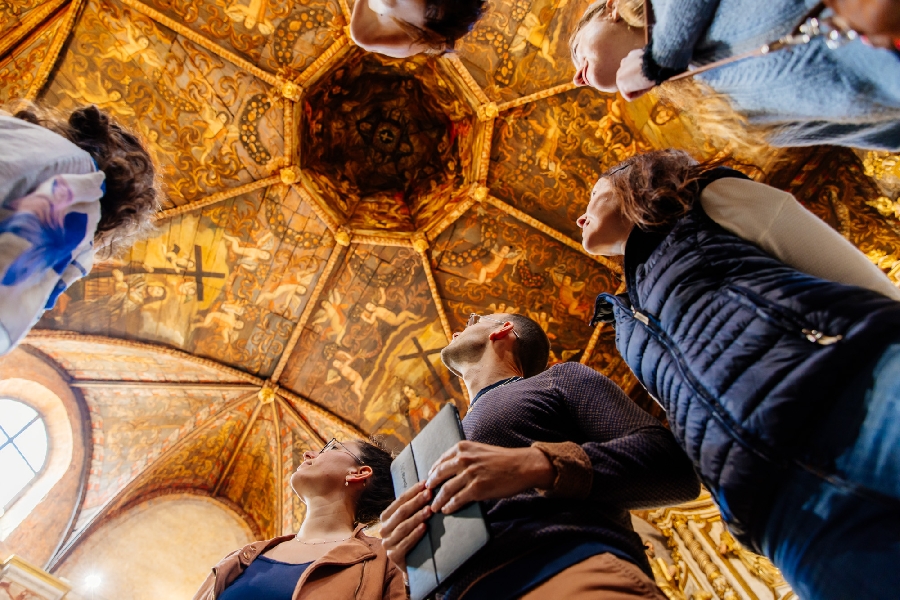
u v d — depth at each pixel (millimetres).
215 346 8156
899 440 1150
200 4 7086
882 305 1291
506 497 1623
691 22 1444
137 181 1827
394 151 9531
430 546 1568
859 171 5828
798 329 1389
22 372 7223
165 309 7707
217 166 7723
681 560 5562
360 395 8539
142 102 7160
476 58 7781
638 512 6320
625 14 1819
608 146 7676
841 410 1271
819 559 1319
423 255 8398
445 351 2635
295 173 7957
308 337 8516
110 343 7297
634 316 1862
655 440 1746
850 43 1208
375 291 8531
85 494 7480
